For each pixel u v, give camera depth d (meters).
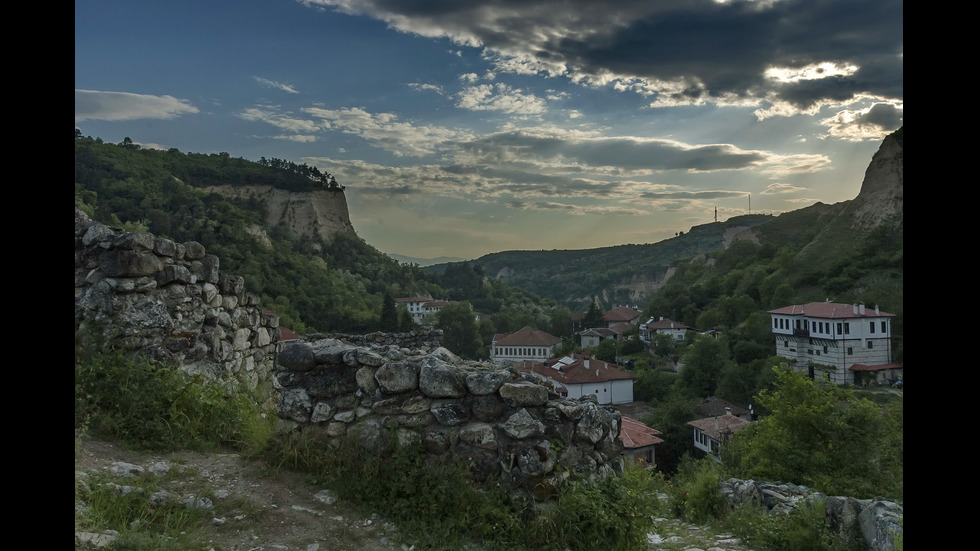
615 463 5.93
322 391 5.82
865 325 58.50
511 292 156.88
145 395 6.13
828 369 58.19
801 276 82.25
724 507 9.76
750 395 54.31
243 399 7.53
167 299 7.54
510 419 5.39
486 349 95.88
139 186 78.50
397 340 14.28
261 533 4.36
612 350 87.75
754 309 83.56
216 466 5.48
